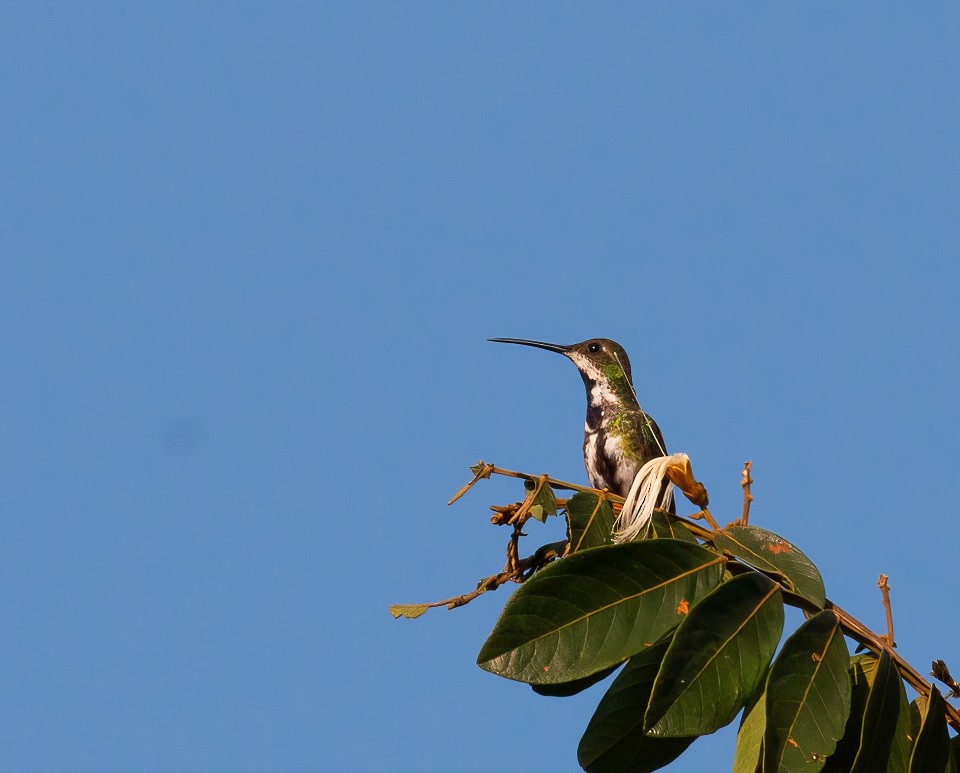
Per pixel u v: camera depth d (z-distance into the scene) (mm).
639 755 6742
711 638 5984
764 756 5770
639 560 6336
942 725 6363
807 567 6512
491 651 6062
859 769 6070
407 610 7250
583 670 6031
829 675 6012
